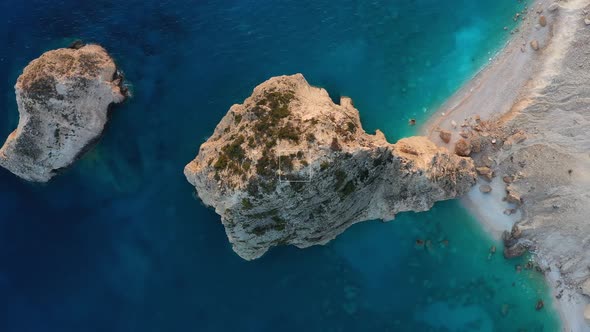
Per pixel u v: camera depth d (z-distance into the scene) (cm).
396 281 3547
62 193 3709
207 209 3591
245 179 2975
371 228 3625
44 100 3497
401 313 3497
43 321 3531
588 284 3428
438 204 3634
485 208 3612
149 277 3566
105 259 3603
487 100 3697
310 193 3056
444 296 3528
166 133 3722
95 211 3669
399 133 3678
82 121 3606
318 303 3500
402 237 3612
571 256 3484
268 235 3338
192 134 3703
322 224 3381
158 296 3538
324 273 3547
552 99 3606
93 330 3509
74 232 3644
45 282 3581
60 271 3597
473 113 3681
